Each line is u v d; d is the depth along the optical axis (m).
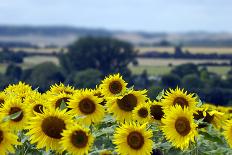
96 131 10.62
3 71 193.62
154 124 11.52
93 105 10.88
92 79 132.75
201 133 10.20
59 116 9.14
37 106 10.66
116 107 11.81
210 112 10.89
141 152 9.77
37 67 163.25
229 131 10.48
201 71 178.38
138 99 11.95
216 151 10.40
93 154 9.52
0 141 8.65
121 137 9.84
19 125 10.16
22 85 13.89
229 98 124.00
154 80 176.25
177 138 9.94
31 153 9.81
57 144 9.07
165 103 11.50
